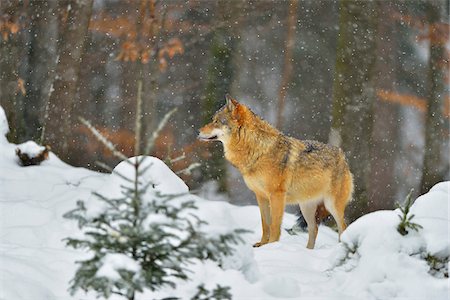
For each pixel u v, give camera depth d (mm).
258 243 14844
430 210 10016
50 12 25719
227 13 26406
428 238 9438
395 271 9250
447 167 29422
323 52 39438
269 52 39656
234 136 14883
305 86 38906
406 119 39125
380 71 37219
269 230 15164
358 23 21812
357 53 21562
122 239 6734
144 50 25156
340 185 15781
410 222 9742
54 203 14445
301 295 9219
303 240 15867
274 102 38594
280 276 9523
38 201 14672
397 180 36906
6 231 12445
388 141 37688
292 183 15047
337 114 21250
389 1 34969
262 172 14820
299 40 39594
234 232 7031
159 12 31906
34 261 9938
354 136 21031
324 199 15656
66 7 23938
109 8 36531
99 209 7020
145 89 28000
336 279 9828
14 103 22203
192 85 34094
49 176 16609
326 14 40000
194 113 34469
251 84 38719
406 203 9648
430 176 25672
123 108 34281
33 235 12367
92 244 6809
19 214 13453
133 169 12250
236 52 29375
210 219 11234
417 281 9102
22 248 10602
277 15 39062
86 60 35312
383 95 35406
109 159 29297
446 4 28000
